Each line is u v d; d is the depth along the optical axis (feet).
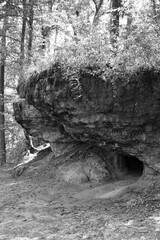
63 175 31.27
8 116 57.52
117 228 17.72
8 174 39.14
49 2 47.39
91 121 23.03
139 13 21.17
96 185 28.14
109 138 24.17
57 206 24.09
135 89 20.59
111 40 22.58
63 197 26.58
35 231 18.67
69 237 17.30
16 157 53.57
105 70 21.26
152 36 20.34
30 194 28.19
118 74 20.84
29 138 46.03
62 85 23.07
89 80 21.85
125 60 20.68
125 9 24.00
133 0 22.06
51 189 28.94
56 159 35.55
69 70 22.47
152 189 22.06
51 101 24.32
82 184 28.86
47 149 41.39
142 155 23.25
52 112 26.58
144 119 21.21
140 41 20.26
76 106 22.99
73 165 31.78
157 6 22.77
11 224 20.33
